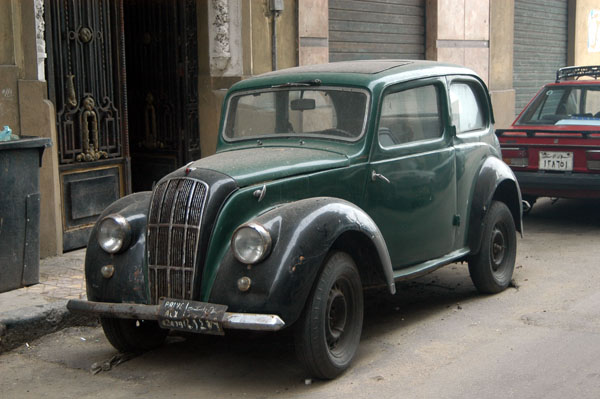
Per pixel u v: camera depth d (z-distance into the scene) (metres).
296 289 3.98
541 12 16.30
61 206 7.26
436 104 5.61
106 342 5.20
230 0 9.05
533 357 4.61
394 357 4.70
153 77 9.09
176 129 8.98
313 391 4.20
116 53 7.81
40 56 6.85
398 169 5.14
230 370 4.59
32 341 5.21
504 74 14.74
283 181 4.47
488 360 4.59
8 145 5.67
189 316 4.08
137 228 4.53
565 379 4.24
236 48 9.22
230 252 4.17
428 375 4.37
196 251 4.16
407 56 12.70
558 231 8.80
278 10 9.65
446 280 6.71
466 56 13.65
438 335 5.12
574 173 8.35
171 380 4.45
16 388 4.40
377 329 5.30
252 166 4.47
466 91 6.10
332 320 4.41
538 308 5.70
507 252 6.30
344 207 4.38
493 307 5.77
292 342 5.07
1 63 6.70
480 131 6.21
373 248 4.55
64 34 7.23
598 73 9.69
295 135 5.21
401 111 5.25
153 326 4.95
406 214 5.23
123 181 7.97
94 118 7.58
